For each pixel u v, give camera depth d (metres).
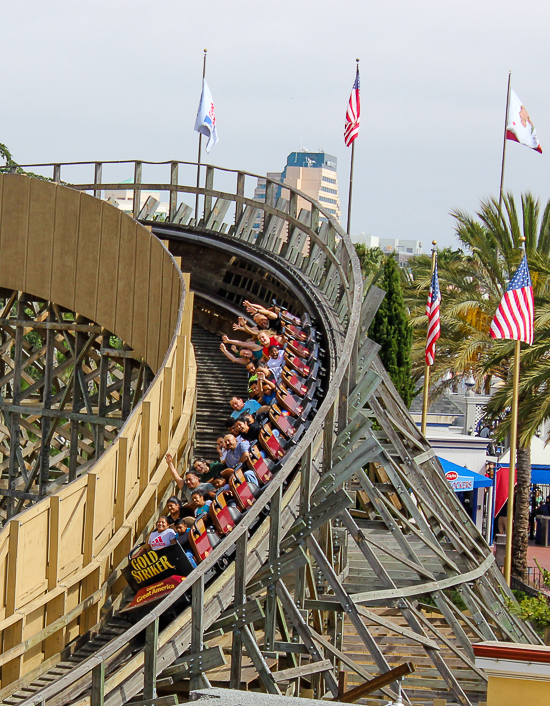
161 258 25.30
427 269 42.41
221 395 27.81
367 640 16.30
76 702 14.38
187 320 23.91
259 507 15.56
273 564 16.02
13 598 15.50
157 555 16.30
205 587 16.14
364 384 20.89
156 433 21.02
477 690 20.72
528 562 44.25
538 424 34.16
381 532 26.77
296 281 29.89
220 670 17.28
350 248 24.25
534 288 37.38
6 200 29.83
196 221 39.56
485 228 40.88
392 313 35.88
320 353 23.70
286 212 34.00
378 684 13.69
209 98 44.31
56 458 31.11
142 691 14.59
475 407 56.97
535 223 38.12
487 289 40.81
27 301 30.30
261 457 17.98
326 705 7.77
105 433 28.92
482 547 23.64
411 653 22.33
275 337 23.03
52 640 16.80
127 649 16.45
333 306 27.14
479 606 20.73
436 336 34.31
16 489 30.80
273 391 20.88
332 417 18.36
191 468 23.80
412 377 42.00
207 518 16.81
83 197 28.17
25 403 31.41
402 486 19.42
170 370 21.55
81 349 29.06
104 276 27.62
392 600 17.83
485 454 49.22
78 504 17.58
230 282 35.75
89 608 17.64
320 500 18.14
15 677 15.59
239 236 36.81
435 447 48.94
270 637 15.89
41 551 16.52
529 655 9.87
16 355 30.16
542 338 34.62
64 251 28.70
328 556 19.98
